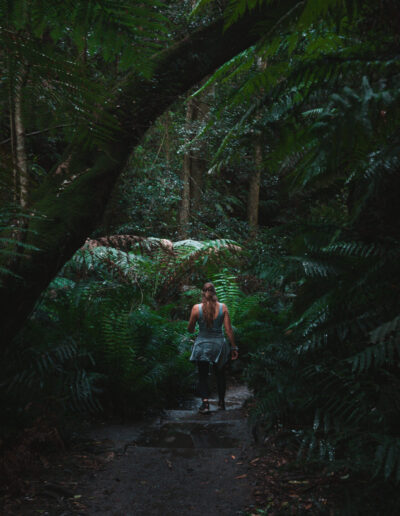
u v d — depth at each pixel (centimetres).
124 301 471
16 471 278
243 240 1077
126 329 427
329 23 126
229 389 597
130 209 792
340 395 297
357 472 261
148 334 492
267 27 128
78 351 400
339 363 292
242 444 354
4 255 198
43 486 276
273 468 299
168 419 444
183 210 1032
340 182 270
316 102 129
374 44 139
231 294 689
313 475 281
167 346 512
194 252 630
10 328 219
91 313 428
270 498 261
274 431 354
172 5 599
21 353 338
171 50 242
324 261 275
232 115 721
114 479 293
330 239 276
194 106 982
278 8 142
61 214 226
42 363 346
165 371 483
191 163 1152
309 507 245
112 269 474
